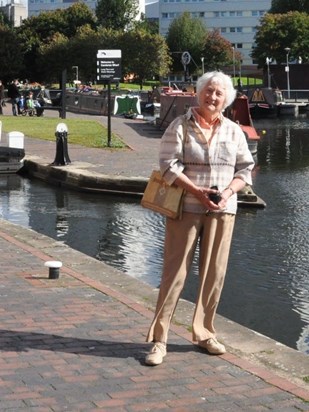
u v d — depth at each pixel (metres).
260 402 4.63
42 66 91.69
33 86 83.44
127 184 16.41
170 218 5.30
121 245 11.57
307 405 4.59
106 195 16.69
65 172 17.84
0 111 43.09
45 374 5.03
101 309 6.57
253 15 144.25
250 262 10.45
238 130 5.35
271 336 7.36
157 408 4.52
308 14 109.38
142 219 13.77
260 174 21.11
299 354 5.63
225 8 145.00
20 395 4.66
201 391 4.79
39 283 7.45
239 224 13.27
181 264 5.34
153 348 5.34
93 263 8.54
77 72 85.75
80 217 13.95
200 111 5.25
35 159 20.42
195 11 145.88
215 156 5.21
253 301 8.59
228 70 122.50
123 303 6.77
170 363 5.29
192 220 5.27
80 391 4.75
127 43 87.31
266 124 51.34
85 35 89.31
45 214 14.28
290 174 21.08
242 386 4.89
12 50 87.38
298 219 13.74
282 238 12.05
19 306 6.62
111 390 4.78
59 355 5.40
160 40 88.50
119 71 24.16
